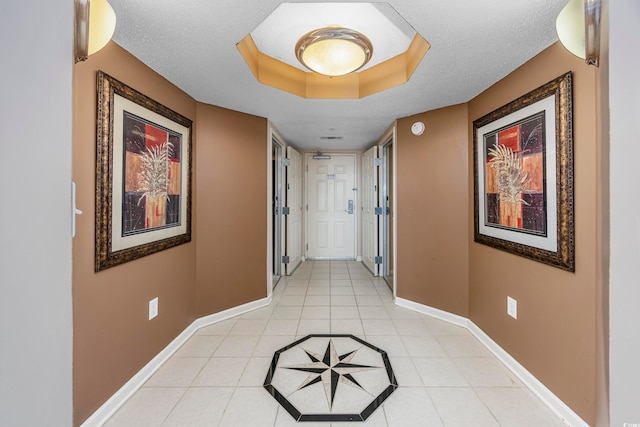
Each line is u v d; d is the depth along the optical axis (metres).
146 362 1.70
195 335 2.20
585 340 1.29
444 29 1.33
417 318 2.50
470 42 1.44
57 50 0.47
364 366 1.80
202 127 2.30
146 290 1.71
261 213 2.79
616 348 0.52
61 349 0.48
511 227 1.76
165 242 1.86
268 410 1.43
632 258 0.48
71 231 0.50
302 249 4.66
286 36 1.72
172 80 1.90
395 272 2.86
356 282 3.55
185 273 2.13
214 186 2.39
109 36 0.97
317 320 2.47
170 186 1.92
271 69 2.00
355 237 4.67
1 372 0.40
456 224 2.35
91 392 1.33
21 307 0.42
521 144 1.66
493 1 1.15
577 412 1.32
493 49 1.50
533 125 1.57
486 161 2.02
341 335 2.20
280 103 2.34
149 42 1.45
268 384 1.63
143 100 1.64
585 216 1.28
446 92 2.09
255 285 2.73
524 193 1.64
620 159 0.50
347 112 2.59
